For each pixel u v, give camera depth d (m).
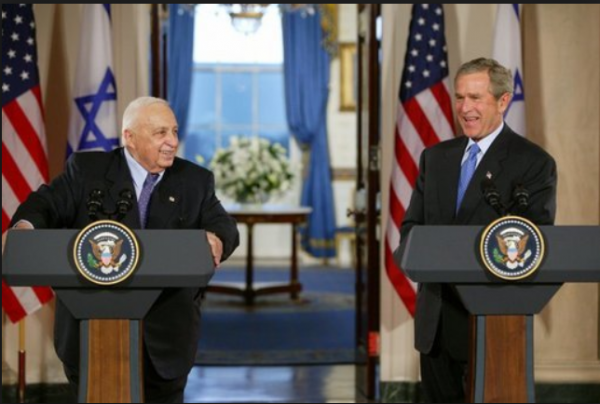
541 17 6.97
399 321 7.26
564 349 7.09
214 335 10.11
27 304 6.56
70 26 7.12
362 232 7.52
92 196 3.71
